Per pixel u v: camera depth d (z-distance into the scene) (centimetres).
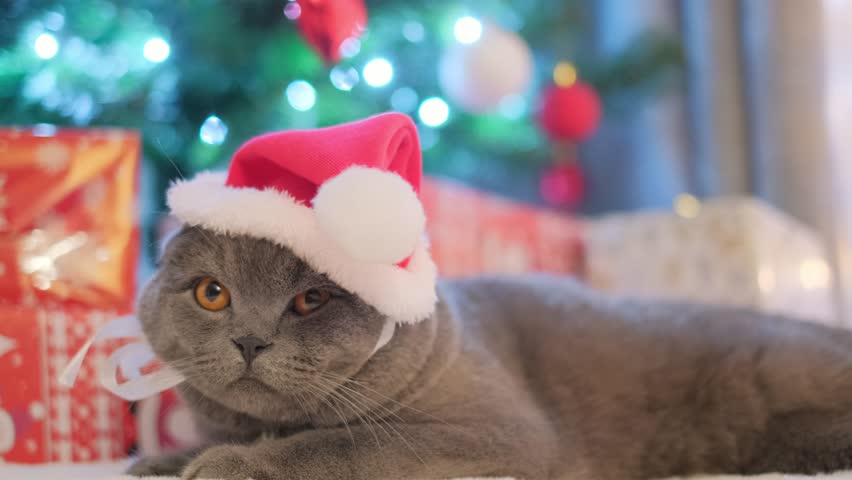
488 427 58
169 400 70
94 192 70
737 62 137
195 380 57
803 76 132
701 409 68
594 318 71
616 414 68
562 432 66
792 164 132
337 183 52
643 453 68
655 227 108
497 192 140
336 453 54
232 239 56
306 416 58
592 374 68
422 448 55
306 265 56
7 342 66
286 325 56
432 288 58
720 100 136
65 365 67
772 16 133
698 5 137
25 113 83
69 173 70
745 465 67
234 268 56
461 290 72
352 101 93
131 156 72
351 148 55
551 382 68
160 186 90
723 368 68
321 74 91
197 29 87
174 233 60
